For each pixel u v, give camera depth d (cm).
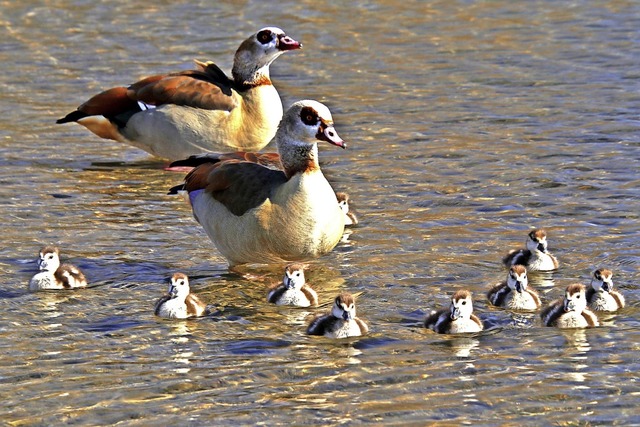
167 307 1462
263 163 1714
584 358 1330
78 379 1288
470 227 1800
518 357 1336
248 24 3250
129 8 3438
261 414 1202
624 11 3344
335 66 2862
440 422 1180
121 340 1394
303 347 1370
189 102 2123
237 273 1631
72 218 1866
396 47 3033
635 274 1594
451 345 1372
